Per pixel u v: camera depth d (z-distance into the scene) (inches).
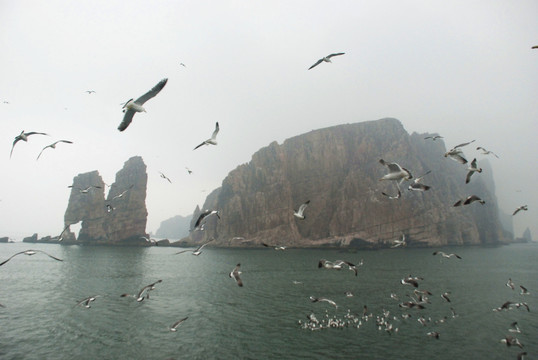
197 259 4478.3
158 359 1058.1
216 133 804.0
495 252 6131.9
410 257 4660.4
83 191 1243.2
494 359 1080.8
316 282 2439.7
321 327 1354.6
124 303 1712.6
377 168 7524.6
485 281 2539.4
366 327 1363.2
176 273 2935.5
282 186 7593.5
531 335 1291.8
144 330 1309.1
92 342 1179.9
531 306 1713.8
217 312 1572.3
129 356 1074.7
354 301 1806.1
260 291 2084.2
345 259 4320.9
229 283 2386.8
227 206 7628.0
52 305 1638.8
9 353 1076.5
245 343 1191.6
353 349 1145.4
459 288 2226.9
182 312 1562.5
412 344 1193.4
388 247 6619.1
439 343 1203.9
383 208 6939.0
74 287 2123.5
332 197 7834.6
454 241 7485.2
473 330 1339.8
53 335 1235.2
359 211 7076.8
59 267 3174.2
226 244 7150.6
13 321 1376.7
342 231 7126.0
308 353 1112.8
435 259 4370.1
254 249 6732.3
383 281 2492.6
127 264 3631.9
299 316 1514.5
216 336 1254.3
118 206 7372.1
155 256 4901.6
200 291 2064.5
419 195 7106.3
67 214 7234.3
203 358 1067.9
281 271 3110.2
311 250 6387.8
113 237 7214.6
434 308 1669.5
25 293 1908.2
